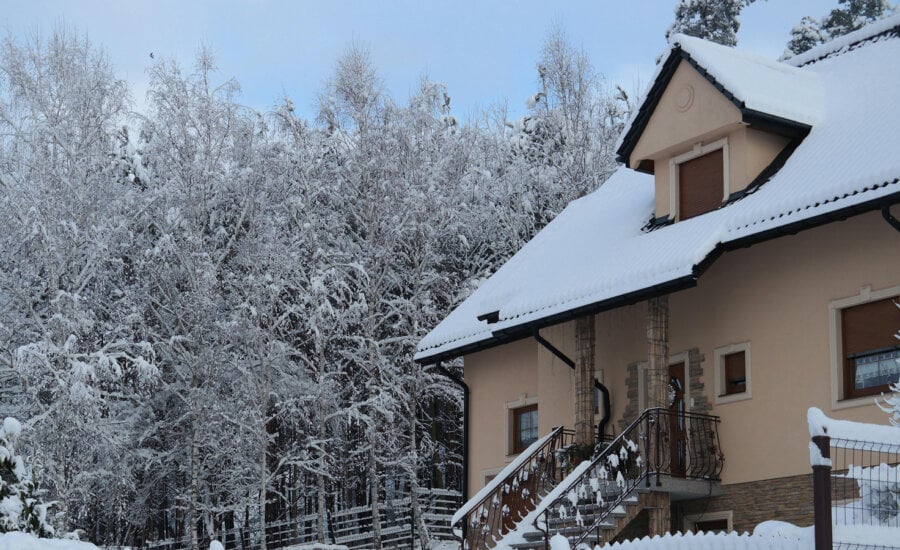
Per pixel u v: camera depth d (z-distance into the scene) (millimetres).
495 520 21078
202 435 33344
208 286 32219
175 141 33062
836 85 20281
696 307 19062
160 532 39906
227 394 34500
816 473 10492
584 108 41031
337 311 32719
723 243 17156
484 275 36438
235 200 34719
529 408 23625
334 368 35156
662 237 19031
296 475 38188
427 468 39625
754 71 19641
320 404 32812
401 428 35281
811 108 19109
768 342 17625
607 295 18250
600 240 21719
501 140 41969
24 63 31375
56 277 29875
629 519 17219
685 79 19719
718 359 18469
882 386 15945
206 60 34000
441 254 37344
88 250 30781
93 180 31781
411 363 34156
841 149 17422
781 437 17125
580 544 16906
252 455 33562
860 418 15961
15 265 30625
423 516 34125
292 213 34312
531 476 21062
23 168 31109
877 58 20562
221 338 32750
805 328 17062
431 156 37094
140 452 33406
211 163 33469
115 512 34438
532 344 23547
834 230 16859
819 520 10383
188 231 32438
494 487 20609
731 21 42125
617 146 20984
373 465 33219
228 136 34375
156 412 35469
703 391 18656
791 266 17469
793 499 16750
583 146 39406
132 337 31688
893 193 14789
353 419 34500
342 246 34906
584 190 38781
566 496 17656
